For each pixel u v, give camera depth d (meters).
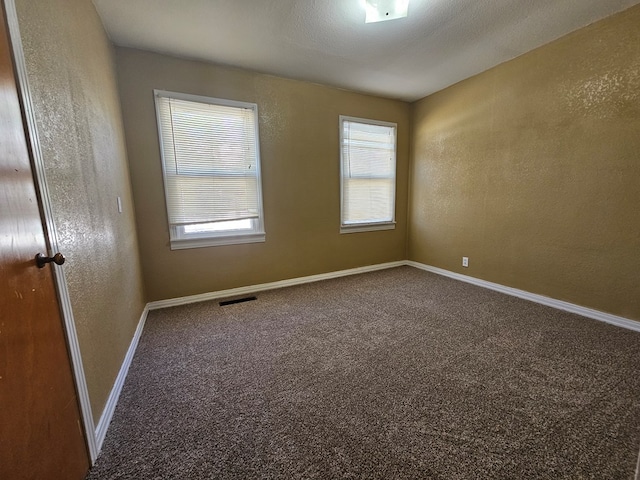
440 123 3.62
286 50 2.53
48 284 0.95
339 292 3.17
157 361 1.86
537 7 1.99
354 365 1.78
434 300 2.88
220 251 3.00
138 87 2.49
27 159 0.89
